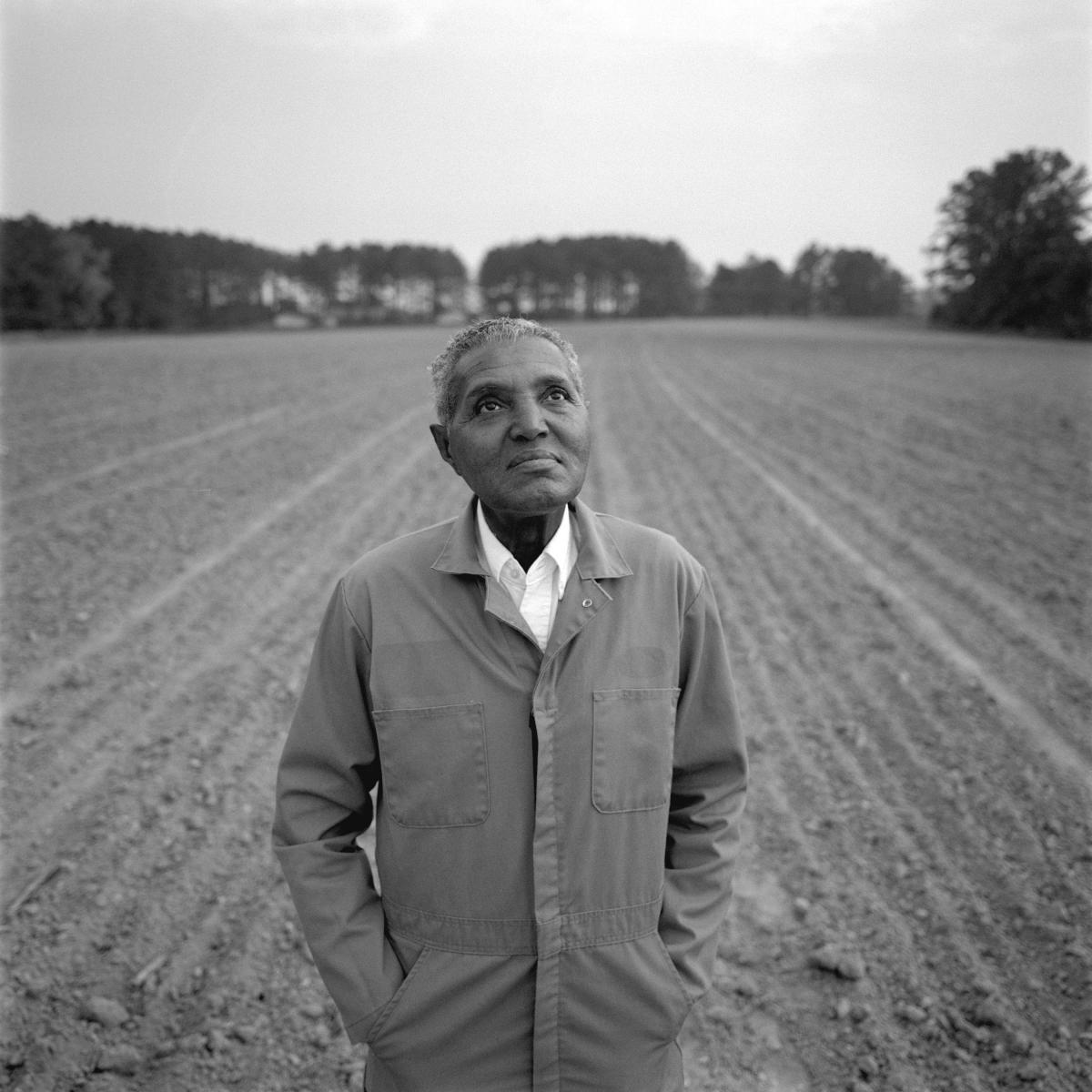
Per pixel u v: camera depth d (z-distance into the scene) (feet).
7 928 10.23
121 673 17.47
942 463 40.14
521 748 4.88
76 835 12.11
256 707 16.10
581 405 4.98
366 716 5.33
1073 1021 8.80
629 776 4.97
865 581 23.04
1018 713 15.51
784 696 16.43
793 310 515.91
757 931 10.31
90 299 289.94
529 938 4.93
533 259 488.44
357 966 5.08
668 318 480.23
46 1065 8.40
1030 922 10.20
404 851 5.04
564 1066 5.01
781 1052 8.62
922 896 10.77
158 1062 8.48
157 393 68.33
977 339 209.77
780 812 12.72
